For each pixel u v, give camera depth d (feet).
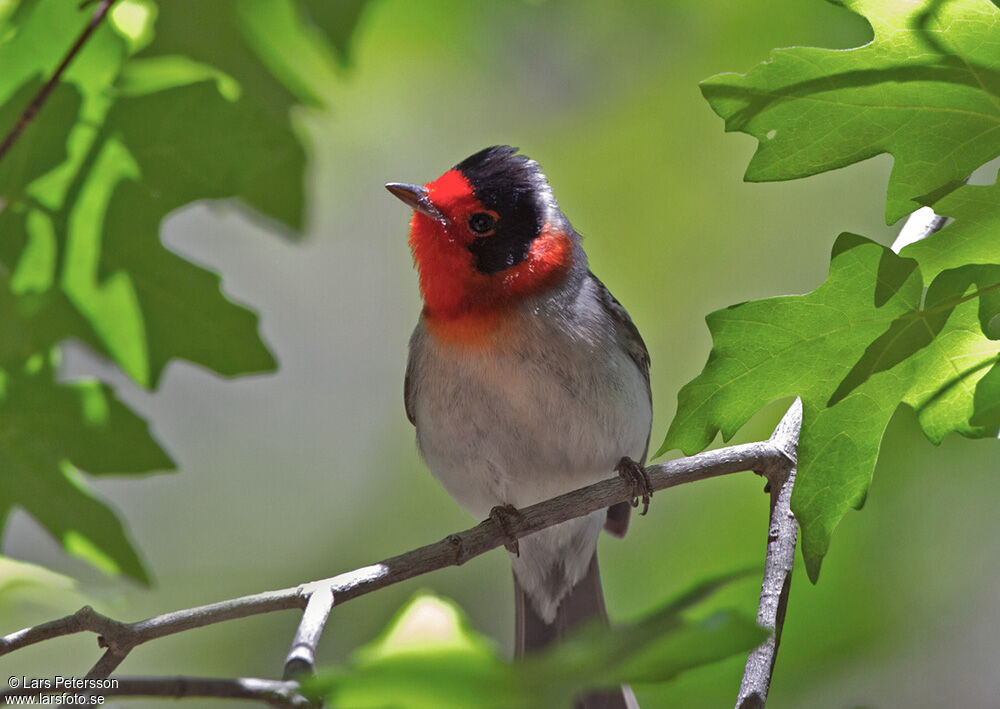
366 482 64.34
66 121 30.53
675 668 13.39
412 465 62.75
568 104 55.26
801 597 41.91
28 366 31.76
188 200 31.63
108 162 31.14
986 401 22.20
